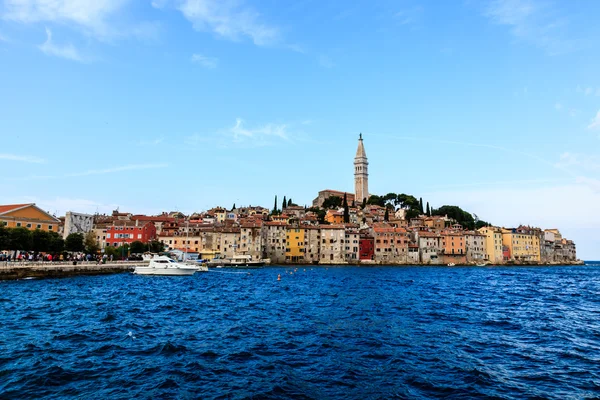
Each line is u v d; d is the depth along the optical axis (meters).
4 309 48.47
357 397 22.23
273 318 45.69
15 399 21.50
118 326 39.75
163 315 47.03
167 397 21.97
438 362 28.55
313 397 22.20
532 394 22.78
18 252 111.38
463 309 53.44
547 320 45.41
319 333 37.56
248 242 199.00
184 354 30.09
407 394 22.67
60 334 35.88
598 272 178.12
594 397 22.38
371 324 42.00
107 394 22.31
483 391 23.17
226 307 54.34
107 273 108.56
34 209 135.00
